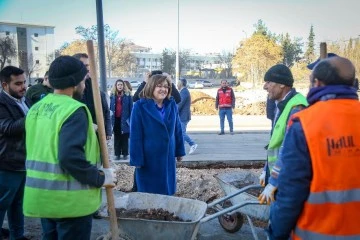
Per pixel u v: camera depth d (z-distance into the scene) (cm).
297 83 4991
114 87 895
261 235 481
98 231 490
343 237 215
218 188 657
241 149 1094
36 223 520
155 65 9475
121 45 6031
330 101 221
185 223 338
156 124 455
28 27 7900
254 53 5625
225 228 486
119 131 897
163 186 462
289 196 217
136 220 349
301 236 223
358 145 214
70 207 265
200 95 2627
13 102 386
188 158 938
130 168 809
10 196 396
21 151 393
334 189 212
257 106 2461
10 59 5925
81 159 253
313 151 211
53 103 271
